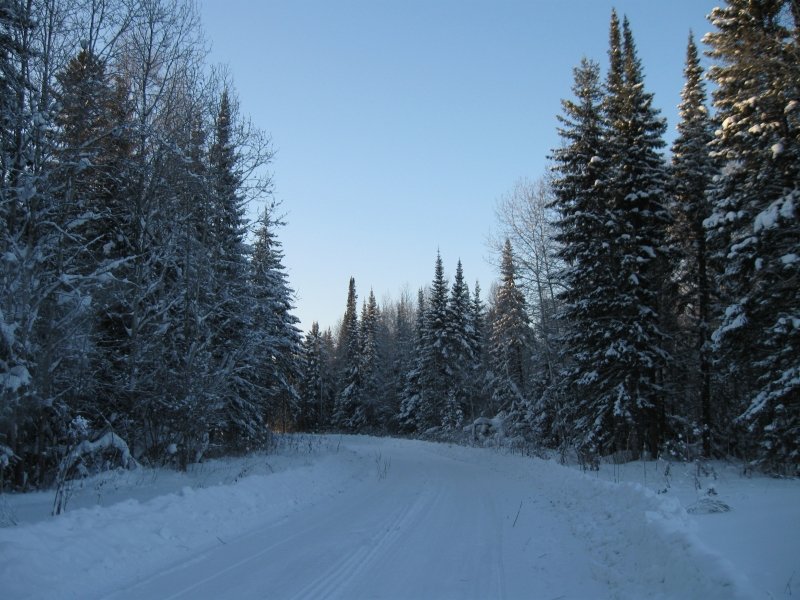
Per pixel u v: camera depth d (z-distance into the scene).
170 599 5.71
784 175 16.19
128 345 16.67
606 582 6.54
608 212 21.39
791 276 15.81
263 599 5.77
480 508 12.05
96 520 7.57
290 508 11.36
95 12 14.71
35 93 13.32
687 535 6.26
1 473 10.79
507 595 6.07
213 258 19.52
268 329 22.31
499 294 36.22
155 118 17.45
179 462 16.75
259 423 26.89
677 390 24.95
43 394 12.63
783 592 4.71
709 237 18.69
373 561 7.39
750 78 16.44
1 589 5.29
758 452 18.92
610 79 23.20
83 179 16.03
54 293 12.97
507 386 36.50
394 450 37.41
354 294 71.75
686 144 22.88
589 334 21.66
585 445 22.02
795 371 15.02
